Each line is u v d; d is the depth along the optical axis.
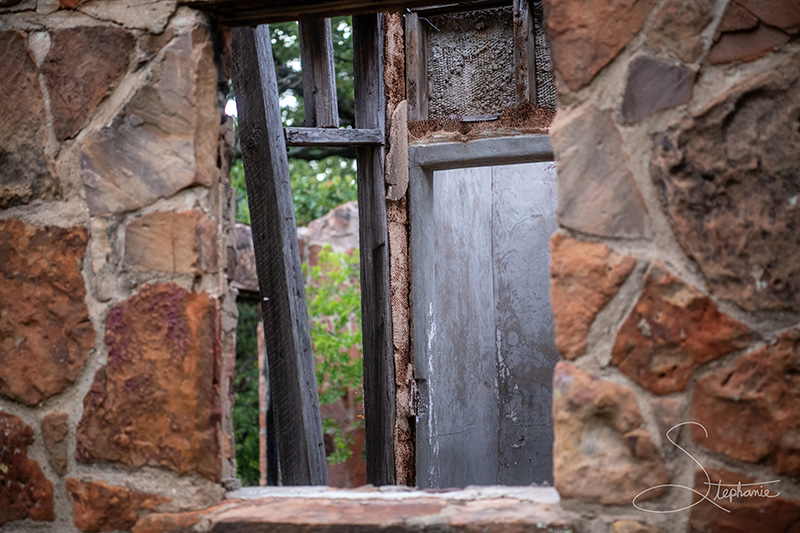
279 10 1.64
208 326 1.56
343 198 9.08
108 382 1.60
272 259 3.42
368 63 3.87
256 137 3.43
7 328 1.67
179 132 1.60
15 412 1.66
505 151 3.91
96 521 1.58
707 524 1.32
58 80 1.67
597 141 1.41
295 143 3.61
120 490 1.58
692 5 1.37
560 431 1.40
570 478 1.39
